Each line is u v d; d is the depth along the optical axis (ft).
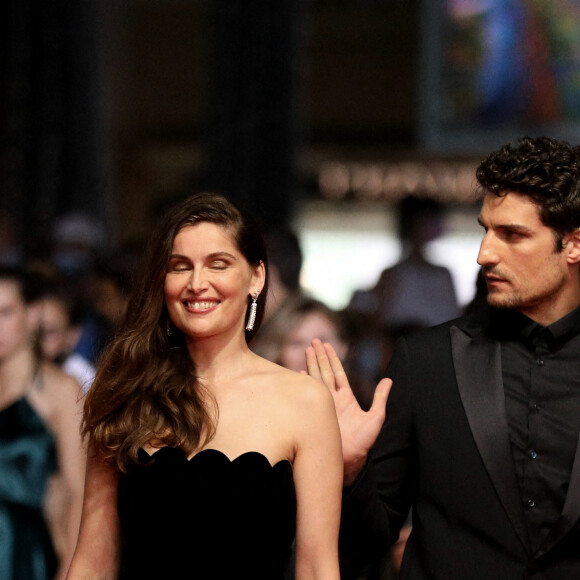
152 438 28.14
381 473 30.48
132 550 27.96
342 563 30.81
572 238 28.66
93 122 89.76
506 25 110.32
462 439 29.25
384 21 125.39
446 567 28.81
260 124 84.74
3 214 74.69
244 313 29.45
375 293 69.46
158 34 129.18
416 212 69.72
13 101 86.58
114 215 107.76
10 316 43.70
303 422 28.53
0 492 42.86
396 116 127.13
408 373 30.50
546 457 28.48
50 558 43.24
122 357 29.01
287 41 84.53
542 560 28.07
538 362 29.17
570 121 110.22
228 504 27.32
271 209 84.58
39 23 86.84
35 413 43.83
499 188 28.76
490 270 28.99
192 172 129.49
